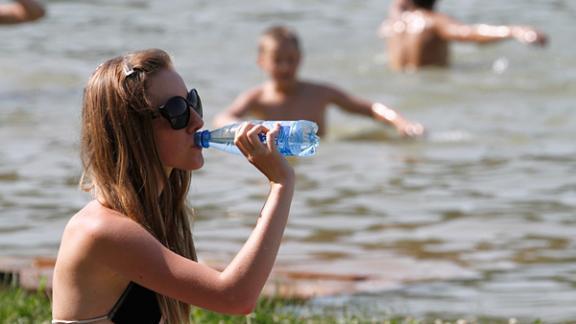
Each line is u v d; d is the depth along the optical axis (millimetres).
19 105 27438
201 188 19984
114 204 7703
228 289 7445
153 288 7562
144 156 7719
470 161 22219
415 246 16469
